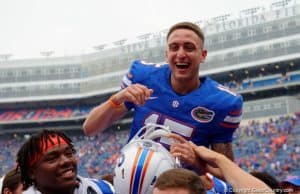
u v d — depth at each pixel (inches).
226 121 139.5
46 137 109.6
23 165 111.3
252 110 1657.2
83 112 2154.3
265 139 1529.3
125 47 2161.7
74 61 2208.4
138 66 151.1
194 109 138.6
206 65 1951.3
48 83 2183.8
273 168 1380.4
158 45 2111.2
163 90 141.6
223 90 142.6
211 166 117.1
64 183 109.3
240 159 1472.7
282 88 1777.8
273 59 1807.3
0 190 162.2
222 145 142.0
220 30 1942.7
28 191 113.2
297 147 1437.0
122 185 117.0
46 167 108.2
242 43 1889.8
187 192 87.5
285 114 1595.7
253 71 1902.1
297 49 1772.9
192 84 140.5
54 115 2143.2
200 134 139.6
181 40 133.9
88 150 1898.4
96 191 129.0
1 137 2123.5
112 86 2139.5
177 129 139.6
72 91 2181.3
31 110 2194.9
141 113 143.3
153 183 114.4
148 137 126.6
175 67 136.4
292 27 1795.0
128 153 118.0
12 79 2188.7
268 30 1838.1
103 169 1734.7
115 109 134.7
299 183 166.6
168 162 116.5
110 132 1983.3
